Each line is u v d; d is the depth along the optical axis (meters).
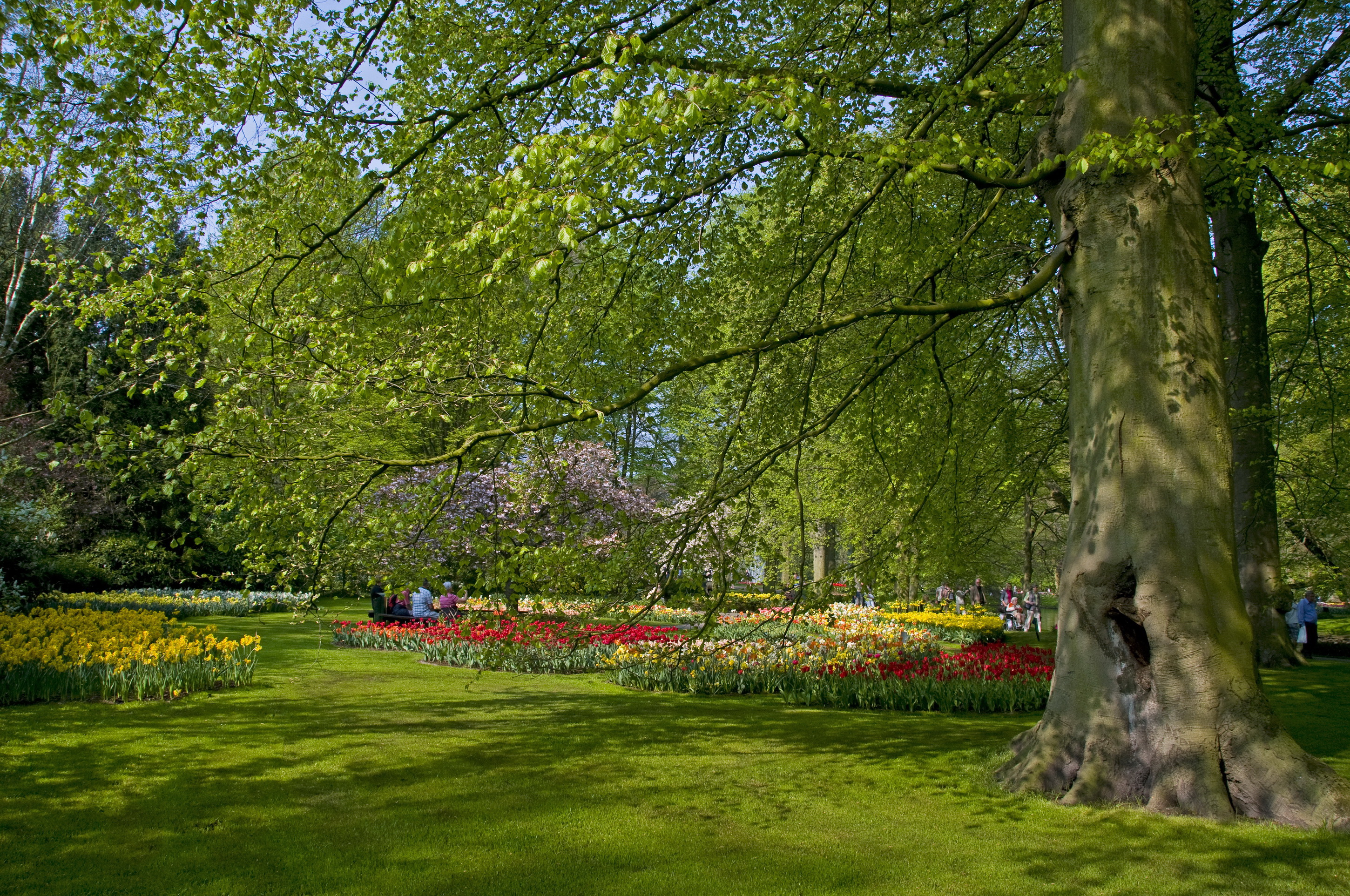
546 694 8.66
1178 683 4.59
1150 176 5.11
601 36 6.37
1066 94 5.52
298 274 6.41
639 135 3.86
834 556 21.28
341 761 5.50
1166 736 4.59
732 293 8.30
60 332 20.41
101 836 4.00
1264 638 12.10
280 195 6.64
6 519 13.25
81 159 5.05
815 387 8.28
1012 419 10.73
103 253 5.33
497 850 3.92
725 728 6.89
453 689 8.89
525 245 4.16
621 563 6.00
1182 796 4.47
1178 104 5.25
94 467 4.82
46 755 5.36
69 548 19.33
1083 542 5.07
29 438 18.69
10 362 20.66
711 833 4.20
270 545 5.31
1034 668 8.68
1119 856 3.85
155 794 4.66
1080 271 5.29
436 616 13.96
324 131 6.19
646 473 23.53
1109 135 4.40
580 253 7.06
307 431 5.39
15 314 22.22
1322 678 10.82
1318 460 11.33
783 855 3.90
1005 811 4.58
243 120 5.77
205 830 4.11
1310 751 6.22
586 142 3.79
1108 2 5.38
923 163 4.67
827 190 7.79
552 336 6.79
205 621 16.23
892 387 7.49
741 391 7.44
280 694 8.12
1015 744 5.55
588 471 16.25
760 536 6.54
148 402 19.80
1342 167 5.08
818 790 5.00
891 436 8.41
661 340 7.32
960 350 9.37
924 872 3.69
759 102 4.04
